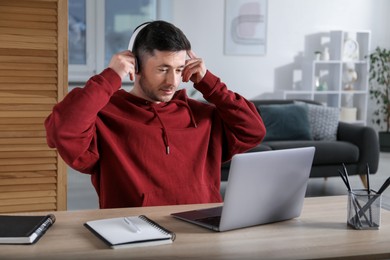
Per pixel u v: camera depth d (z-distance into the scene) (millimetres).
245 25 6945
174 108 1987
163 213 1634
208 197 1938
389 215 1670
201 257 1246
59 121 1642
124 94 1962
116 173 1840
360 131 5086
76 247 1299
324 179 5488
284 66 7184
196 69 1928
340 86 7188
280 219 1572
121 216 1593
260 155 1432
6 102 2564
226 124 2045
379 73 7473
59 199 2699
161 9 6590
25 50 2564
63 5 2600
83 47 6422
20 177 2631
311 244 1359
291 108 5383
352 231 1481
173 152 1895
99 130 1839
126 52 1743
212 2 6801
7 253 1250
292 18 7152
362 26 7504
